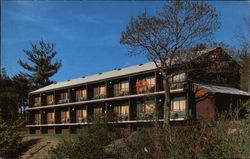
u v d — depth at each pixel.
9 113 44.56
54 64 54.47
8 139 21.09
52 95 39.34
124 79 29.86
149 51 22.22
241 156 6.04
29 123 41.09
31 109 40.84
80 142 8.82
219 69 23.66
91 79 33.66
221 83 25.77
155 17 21.72
